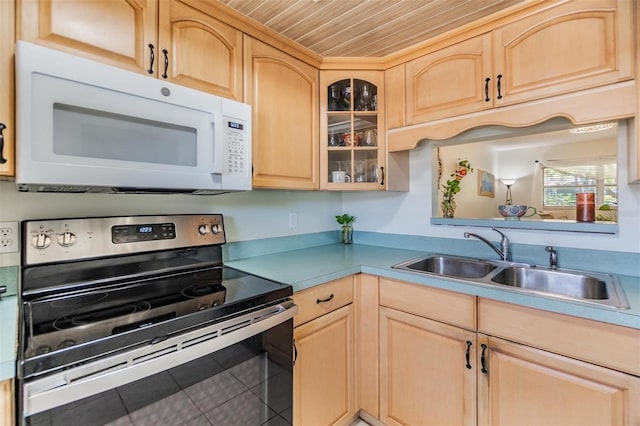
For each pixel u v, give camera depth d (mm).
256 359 1098
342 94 1907
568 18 1273
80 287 1159
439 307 1384
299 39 1653
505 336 1206
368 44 1711
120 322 876
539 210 4922
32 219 1144
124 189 1135
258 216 1915
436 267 1907
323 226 2369
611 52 1188
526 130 1648
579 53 1250
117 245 1249
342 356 1567
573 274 1458
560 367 1087
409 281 1473
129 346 806
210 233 1536
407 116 1777
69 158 911
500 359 1220
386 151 1883
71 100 906
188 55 1247
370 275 1628
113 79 983
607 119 1193
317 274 1437
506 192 5266
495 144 4754
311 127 1793
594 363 1022
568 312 1057
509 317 1196
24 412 653
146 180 1065
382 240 2301
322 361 1457
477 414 1282
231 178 1289
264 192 1948
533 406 1146
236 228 1800
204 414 949
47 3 926
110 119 995
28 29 893
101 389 744
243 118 1326
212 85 1326
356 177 1942
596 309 1006
